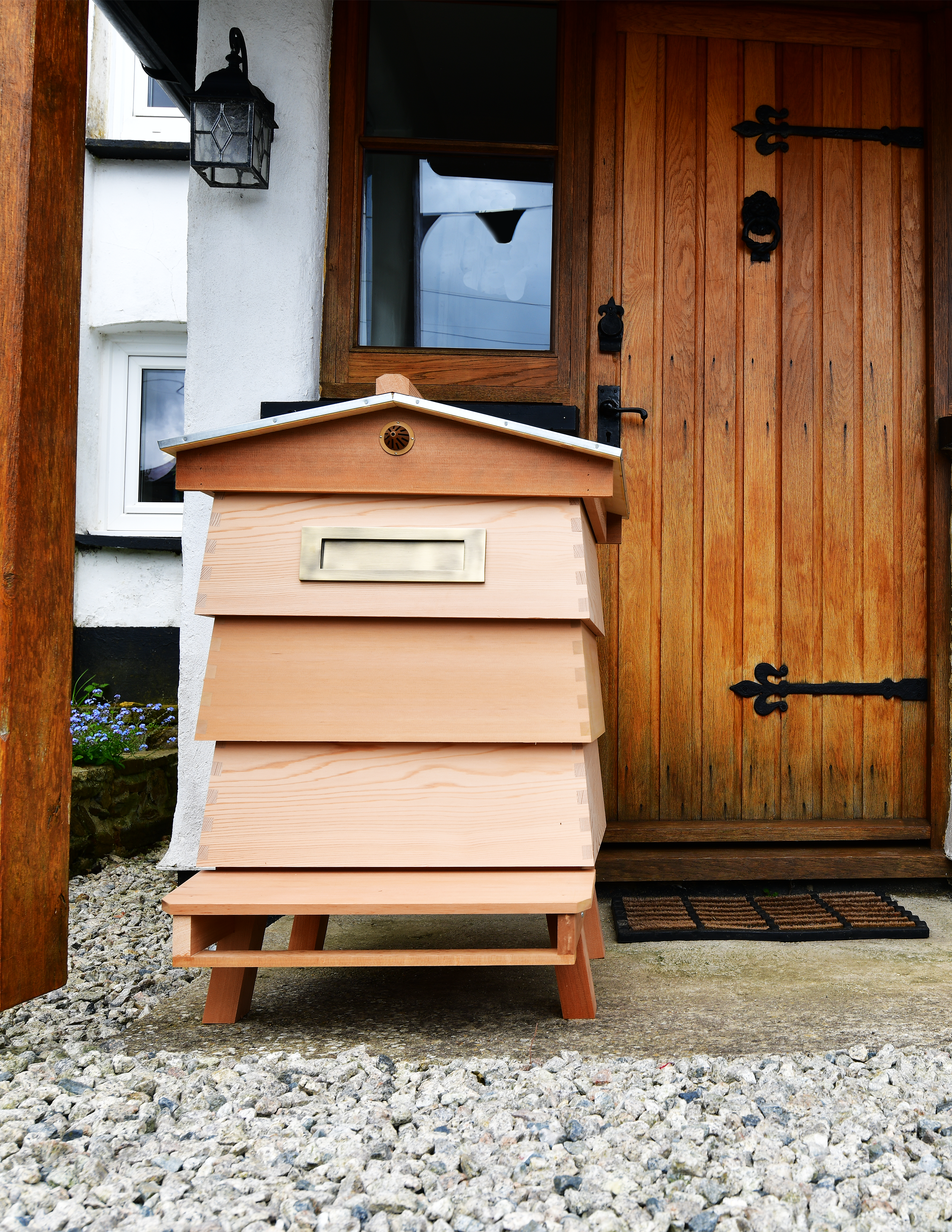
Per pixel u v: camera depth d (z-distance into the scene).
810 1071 1.36
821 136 2.77
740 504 2.73
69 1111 1.23
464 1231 0.96
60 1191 1.04
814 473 2.74
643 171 2.73
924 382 2.77
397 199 2.72
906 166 2.79
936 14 2.76
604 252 2.71
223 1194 1.04
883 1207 1.01
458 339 2.72
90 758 3.35
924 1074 1.35
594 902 1.48
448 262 2.73
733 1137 1.16
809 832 2.64
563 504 1.57
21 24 1.50
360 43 2.68
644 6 2.74
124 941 2.30
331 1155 1.11
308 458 1.57
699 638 2.71
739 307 2.74
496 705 1.53
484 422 1.53
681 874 2.57
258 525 1.58
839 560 2.73
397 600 1.54
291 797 1.52
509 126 2.72
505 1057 1.41
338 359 2.66
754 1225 0.98
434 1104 1.25
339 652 1.55
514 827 1.51
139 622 4.73
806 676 2.72
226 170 2.54
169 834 3.71
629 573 2.70
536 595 1.54
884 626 2.74
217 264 2.54
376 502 1.58
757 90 2.76
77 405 1.62
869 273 2.77
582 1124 1.18
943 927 2.29
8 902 1.44
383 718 1.52
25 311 1.48
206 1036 1.53
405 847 1.50
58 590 1.56
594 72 2.73
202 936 1.42
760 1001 1.71
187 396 2.54
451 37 2.72
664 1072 1.35
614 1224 0.97
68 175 1.59
